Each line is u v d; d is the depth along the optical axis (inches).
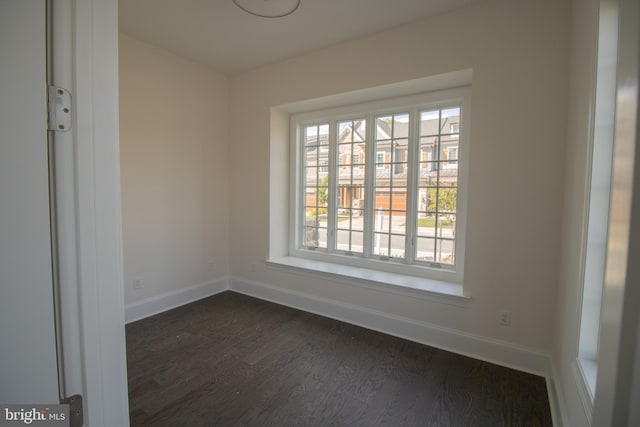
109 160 27.7
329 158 134.6
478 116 88.2
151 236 119.1
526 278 83.9
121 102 107.6
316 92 118.9
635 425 12.8
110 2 27.3
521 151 83.0
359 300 113.3
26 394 26.1
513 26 82.8
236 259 148.8
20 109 24.1
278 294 134.6
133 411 67.7
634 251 12.9
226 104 145.1
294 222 144.7
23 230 25.0
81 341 26.5
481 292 90.3
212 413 67.4
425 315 99.8
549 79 79.0
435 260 112.2
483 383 78.9
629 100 13.5
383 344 99.2
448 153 108.3
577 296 55.6
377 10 91.4
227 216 149.5
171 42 112.7
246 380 79.4
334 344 98.9
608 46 49.1
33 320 25.6
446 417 67.0
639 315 12.8
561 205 78.6
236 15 95.3
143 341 99.7
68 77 24.9
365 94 113.4
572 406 53.8
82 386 26.7
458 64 90.7
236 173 146.4
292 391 75.2
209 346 96.9
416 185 115.2
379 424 64.9
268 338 102.6
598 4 50.4
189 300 133.9
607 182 50.4
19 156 24.4
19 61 23.9
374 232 126.0
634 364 12.9
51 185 24.7
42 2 23.9
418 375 82.2
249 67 134.6
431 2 87.4
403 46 99.7
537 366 83.0
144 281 117.6
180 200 128.5
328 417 66.6
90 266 26.7
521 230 84.0
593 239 51.6
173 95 123.2
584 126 57.7
